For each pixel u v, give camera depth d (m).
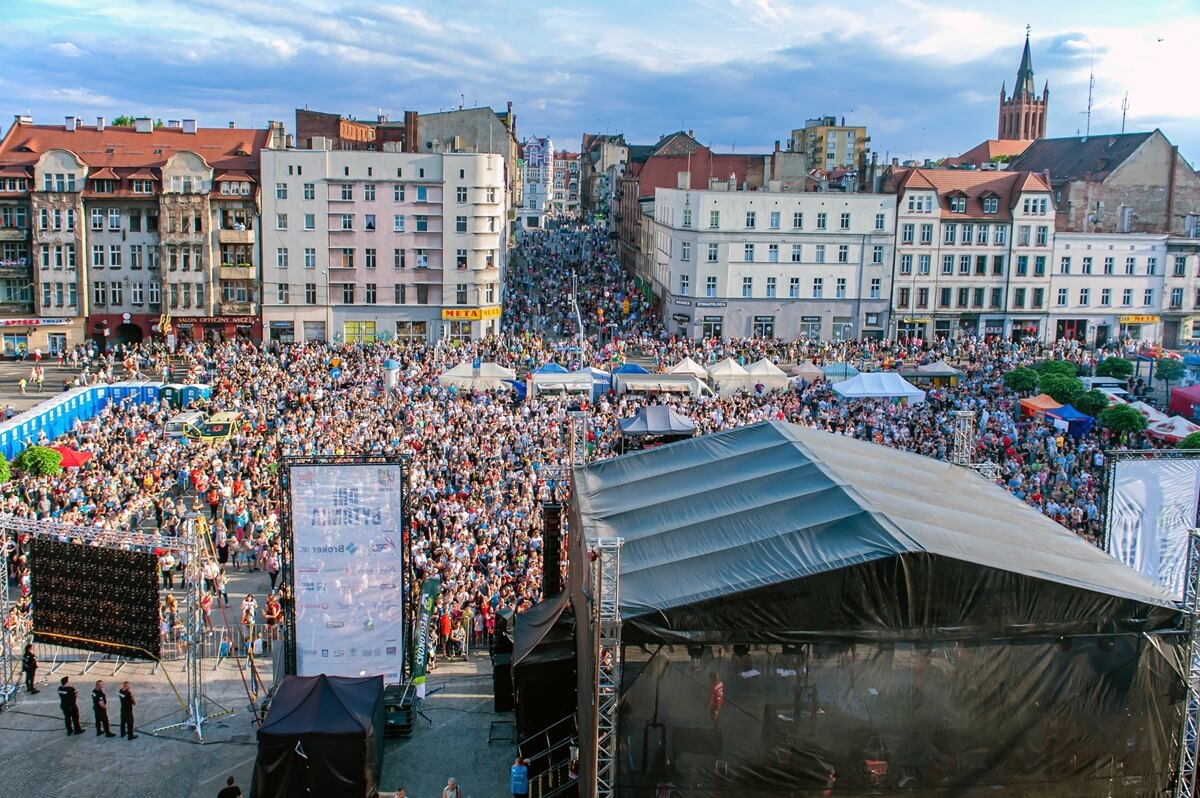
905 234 108.19
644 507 29.72
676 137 152.75
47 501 46.72
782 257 107.62
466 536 43.88
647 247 130.25
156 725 33.06
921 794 24.09
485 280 103.94
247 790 29.58
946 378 79.44
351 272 101.75
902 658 23.86
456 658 38.00
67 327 98.44
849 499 27.09
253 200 98.56
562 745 29.14
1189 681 24.69
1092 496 50.91
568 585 34.53
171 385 69.44
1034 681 24.30
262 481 52.34
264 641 38.34
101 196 97.00
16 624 36.72
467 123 124.31
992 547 25.70
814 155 197.62
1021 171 121.00
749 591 23.36
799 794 23.98
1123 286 112.00
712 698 23.70
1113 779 24.77
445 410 67.12
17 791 29.22
